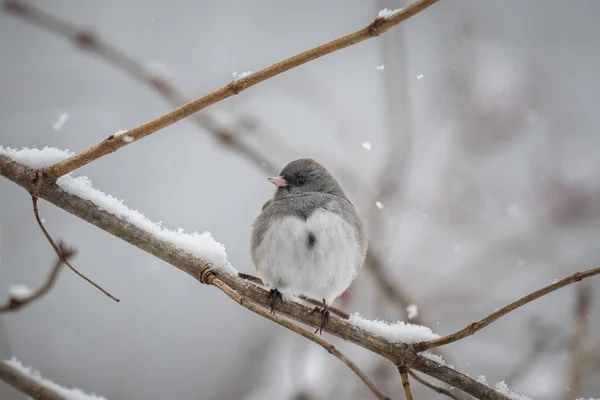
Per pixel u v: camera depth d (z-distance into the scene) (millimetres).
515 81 12977
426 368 5418
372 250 9258
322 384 8992
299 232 7402
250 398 9617
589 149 12719
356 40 4504
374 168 12047
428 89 14000
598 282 10789
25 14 8930
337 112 13422
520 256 11672
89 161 5062
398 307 9023
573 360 7273
